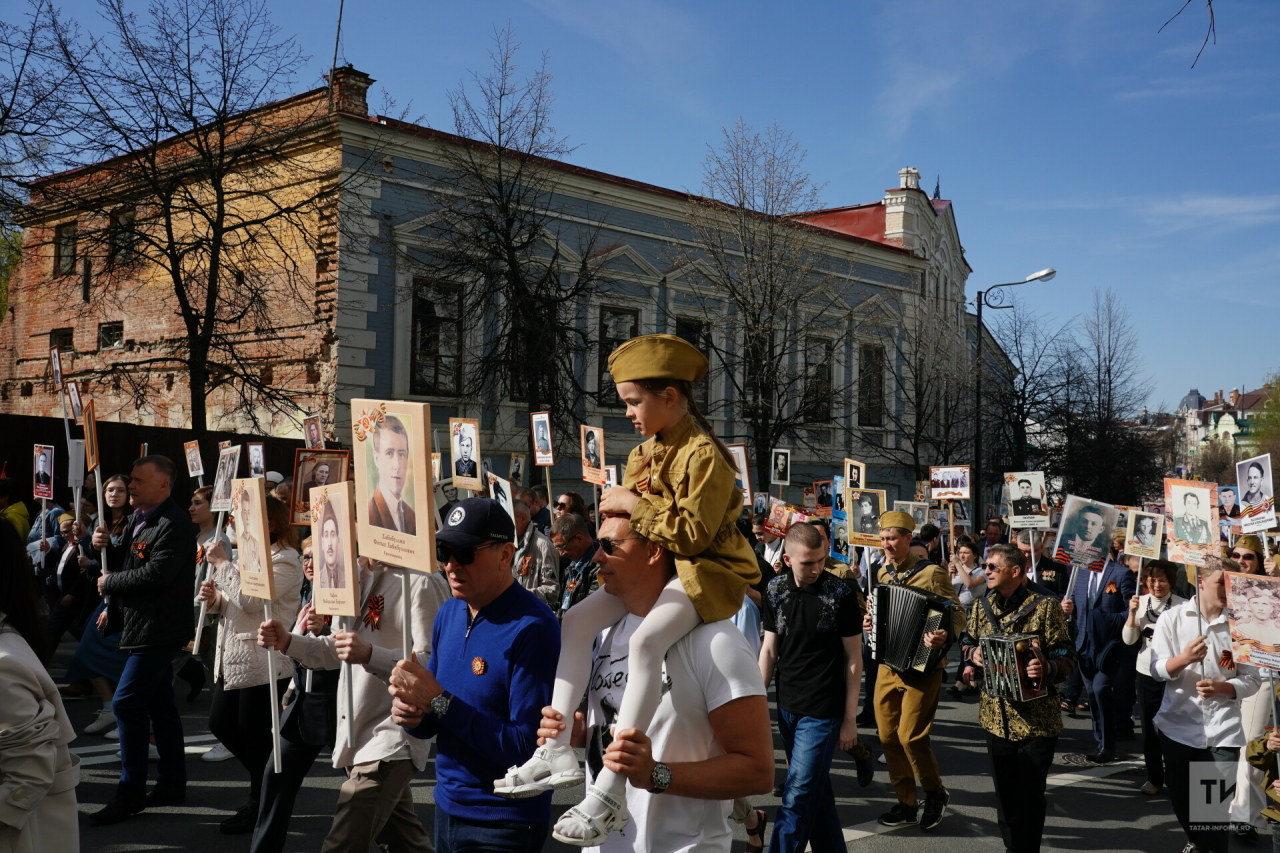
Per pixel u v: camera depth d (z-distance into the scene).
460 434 10.27
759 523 11.44
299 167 21.17
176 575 6.46
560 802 7.48
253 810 6.34
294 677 5.14
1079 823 7.34
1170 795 6.25
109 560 6.74
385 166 22.67
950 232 42.56
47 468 13.36
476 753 3.47
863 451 33.69
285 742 4.94
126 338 26.11
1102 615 9.78
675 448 2.76
